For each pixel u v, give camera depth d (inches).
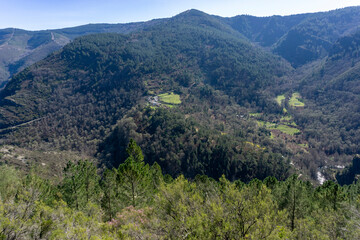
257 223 457.7
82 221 526.0
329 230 701.9
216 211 482.3
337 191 1058.1
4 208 462.6
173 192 614.9
